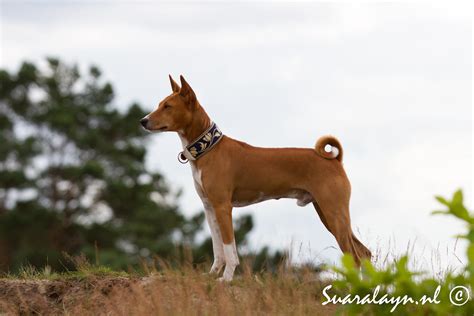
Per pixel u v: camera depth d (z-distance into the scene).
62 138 44.69
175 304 12.42
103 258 37.00
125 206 43.19
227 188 14.23
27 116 45.59
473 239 8.83
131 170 43.59
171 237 40.53
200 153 14.30
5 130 44.94
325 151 14.41
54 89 46.41
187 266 14.52
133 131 45.81
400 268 9.30
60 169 43.88
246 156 14.36
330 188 14.20
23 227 40.88
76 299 13.84
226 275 13.88
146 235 40.03
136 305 12.72
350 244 14.12
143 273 14.60
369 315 10.42
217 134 14.39
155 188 43.16
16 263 38.12
